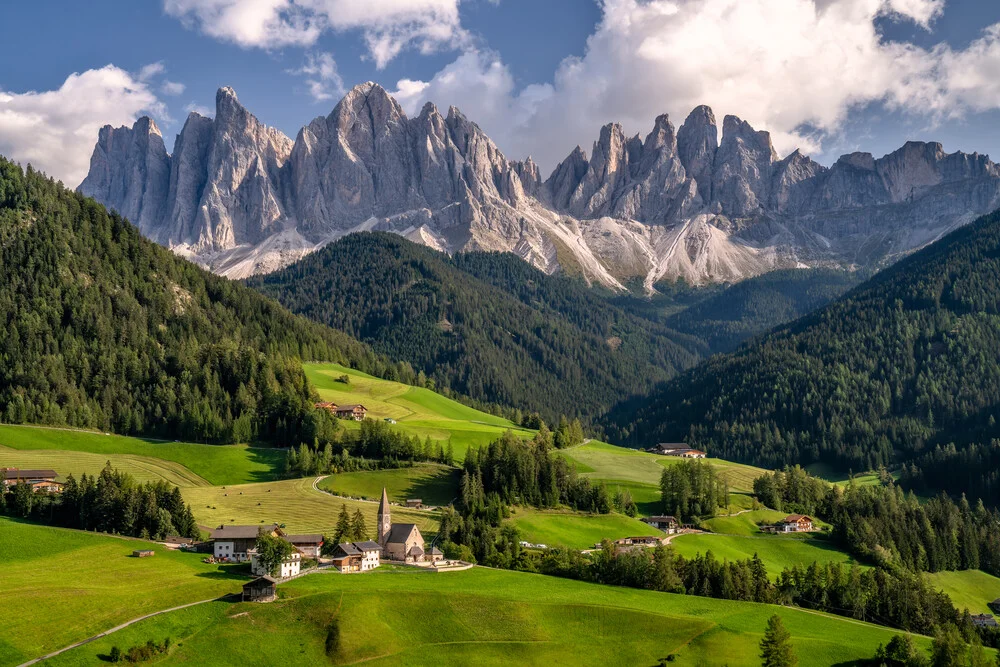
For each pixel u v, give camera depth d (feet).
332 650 481.87
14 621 472.03
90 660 443.73
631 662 507.30
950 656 534.78
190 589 536.83
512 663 495.41
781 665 503.20
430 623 521.65
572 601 567.18
